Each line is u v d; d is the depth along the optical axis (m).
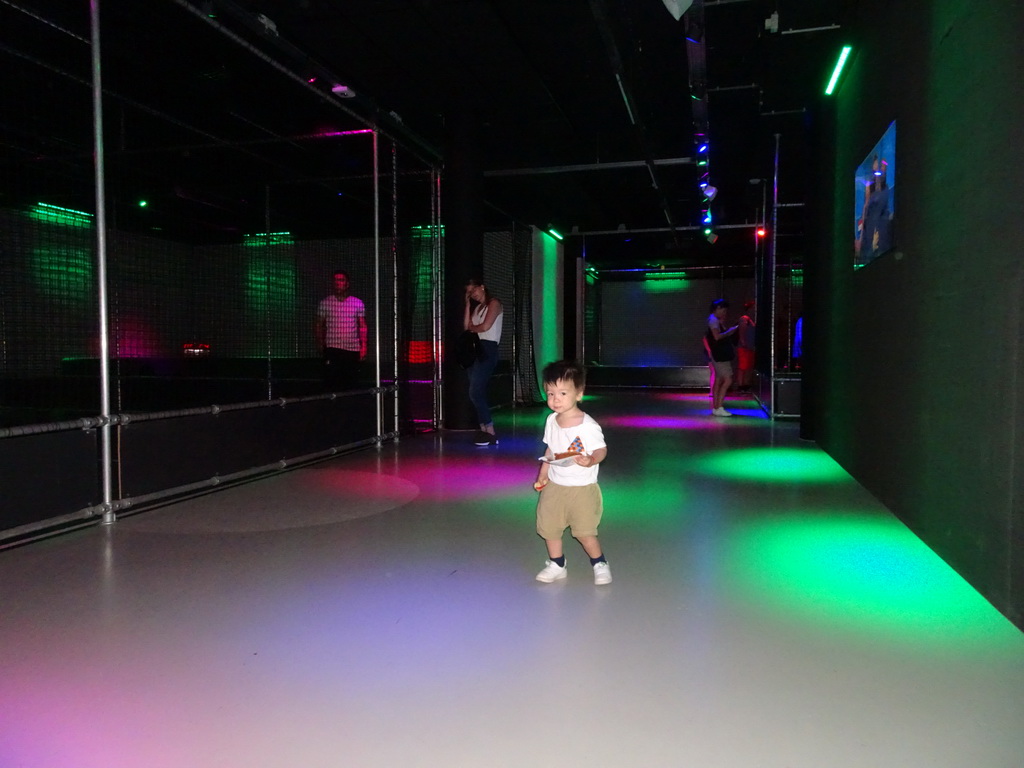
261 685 2.01
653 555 3.24
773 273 9.05
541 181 10.18
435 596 2.72
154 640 2.31
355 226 11.19
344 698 1.93
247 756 1.67
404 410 7.67
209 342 11.20
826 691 1.97
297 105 7.15
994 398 2.60
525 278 11.68
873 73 4.61
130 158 8.70
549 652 2.22
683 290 16.30
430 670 2.10
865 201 4.77
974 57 2.83
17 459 3.34
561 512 2.79
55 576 2.95
